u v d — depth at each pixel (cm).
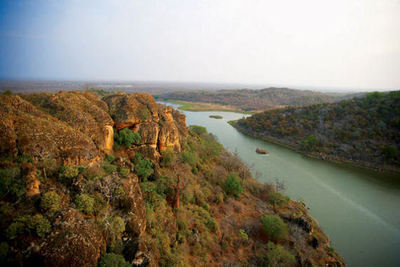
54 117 2344
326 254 3206
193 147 5384
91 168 2105
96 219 1738
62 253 1356
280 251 2875
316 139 9106
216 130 12244
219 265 2578
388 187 6000
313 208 4806
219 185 4522
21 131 1775
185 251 2502
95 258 1532
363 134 8694
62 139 2017
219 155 6131
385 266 3331
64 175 1816
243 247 3050
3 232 1267
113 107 3309
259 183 5372
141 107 3559
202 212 3306
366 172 6969
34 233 1355
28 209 1445
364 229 4203
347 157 7981
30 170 1566
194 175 4231
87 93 3244
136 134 3266
